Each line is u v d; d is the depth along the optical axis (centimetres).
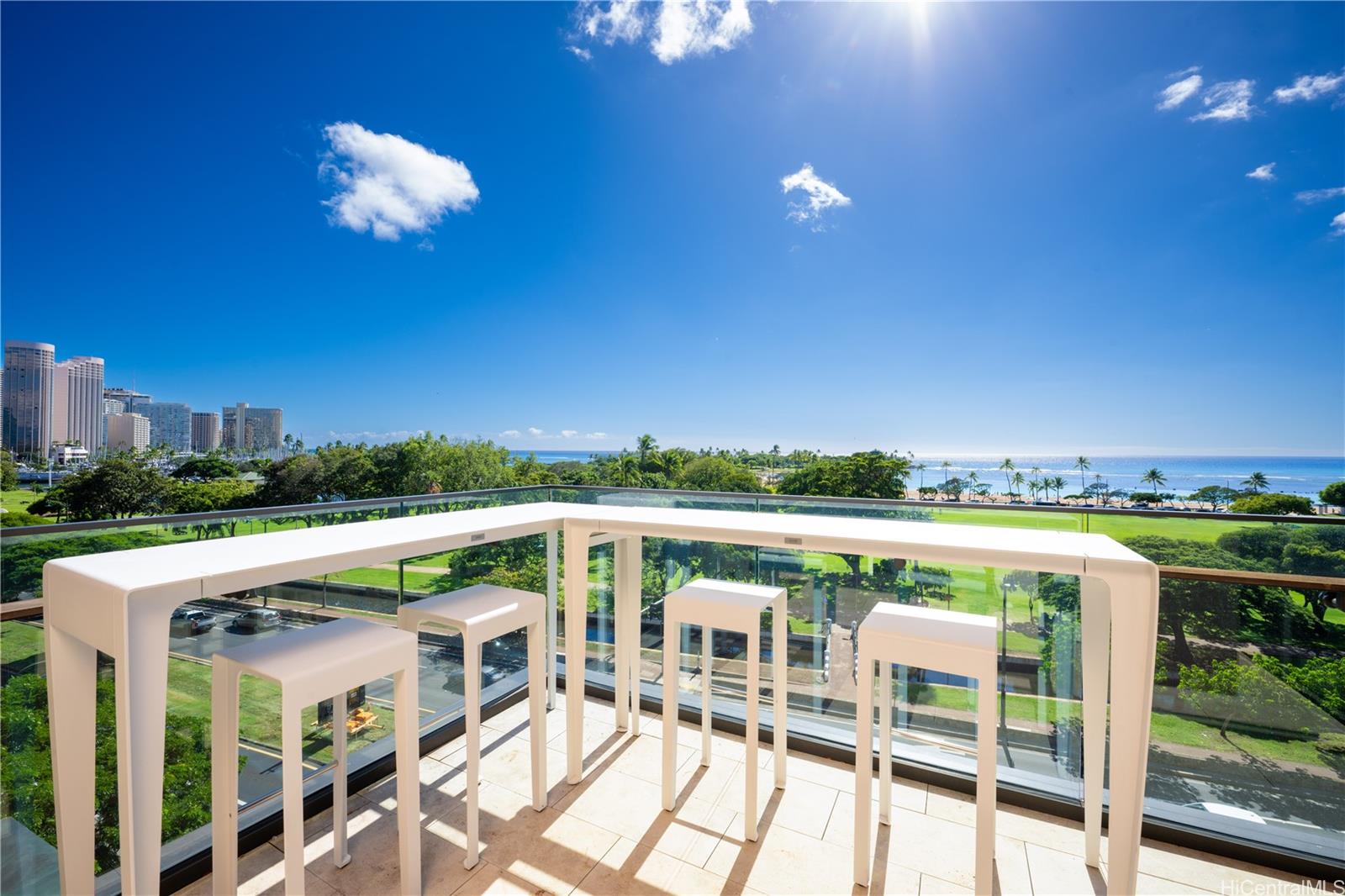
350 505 225
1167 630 190
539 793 196
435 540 171
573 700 212
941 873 170
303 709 126
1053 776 202
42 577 143
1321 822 170
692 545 267
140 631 112
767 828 190
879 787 194
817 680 242
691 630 270
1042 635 202
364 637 146
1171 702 188
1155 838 184
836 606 237
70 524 151
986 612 210
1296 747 173
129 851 111
